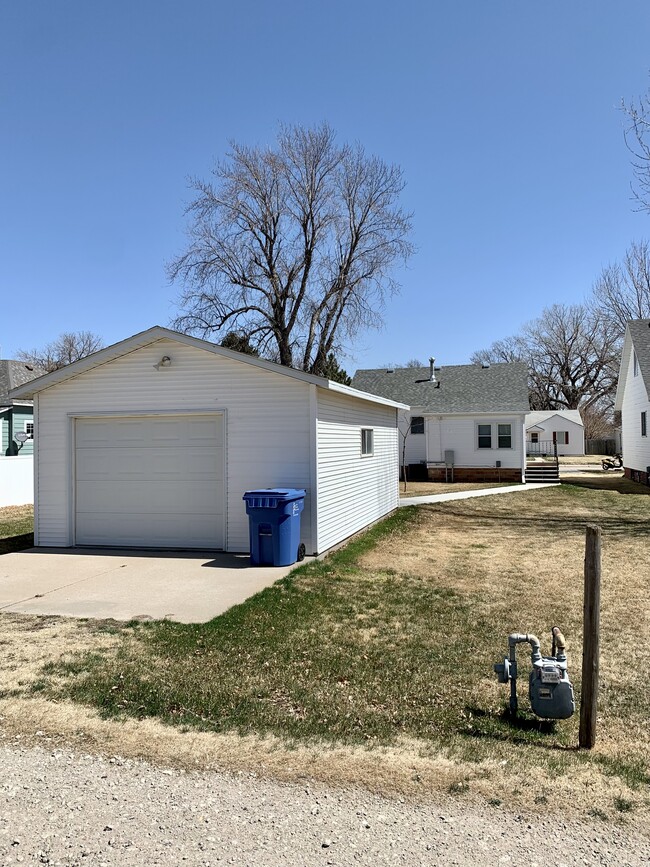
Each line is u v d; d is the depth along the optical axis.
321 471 10.26
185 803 3.20
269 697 4.67
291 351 32.44
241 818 3.07
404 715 4.41
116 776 3.47
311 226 32.38
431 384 30.14
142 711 4.35
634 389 25.72
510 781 3.44
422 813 3.12
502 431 27.27
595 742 4.01
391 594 7.99
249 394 10.17
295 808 3.15
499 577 9.12
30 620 6.59
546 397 58.12
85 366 10.67
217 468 10.46
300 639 6.09
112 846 2.85
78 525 10.99
